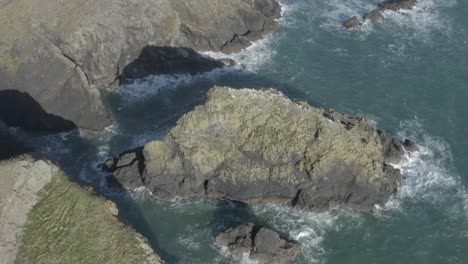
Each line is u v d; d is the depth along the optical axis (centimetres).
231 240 6091
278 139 6531
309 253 6059
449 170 7100
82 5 8819
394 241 6231
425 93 8519
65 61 8119
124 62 8850
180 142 6594
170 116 8138
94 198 5569
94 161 7325
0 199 5453
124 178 6825
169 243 6156
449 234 6316
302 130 6575
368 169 6525
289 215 6488
